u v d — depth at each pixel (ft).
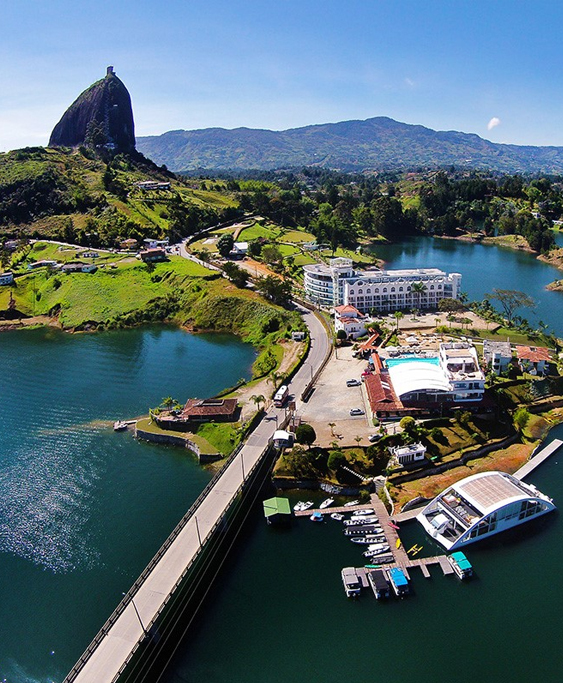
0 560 341.41
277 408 490.08
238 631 285.02
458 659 266.98
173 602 291.79
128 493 401.90
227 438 448.65
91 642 285.02
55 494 402.93
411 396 467.11
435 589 306.55
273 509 364.79
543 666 262.06
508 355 518.37
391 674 261.03
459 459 417.69
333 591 307.78
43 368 640.17
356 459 408.87
